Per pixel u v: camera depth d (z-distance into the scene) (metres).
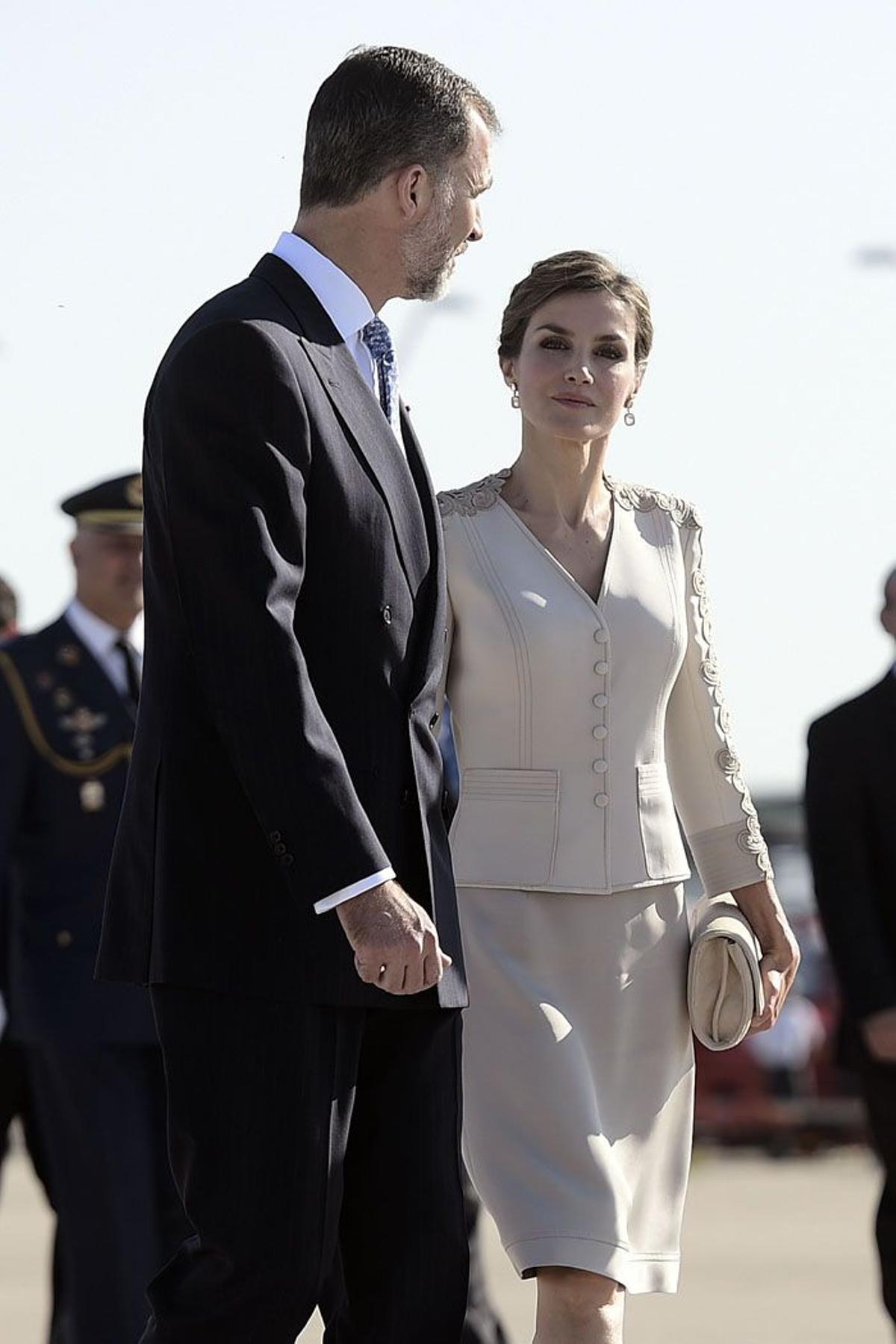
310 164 13.89
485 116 14.08
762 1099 49.97
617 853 15.98
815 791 22.38
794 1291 29.67
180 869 13.14
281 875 13.12
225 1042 13.16
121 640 22.28
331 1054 13.24
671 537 16.61
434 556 13.89
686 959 16.39
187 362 13.02
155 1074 21.16
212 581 12.70
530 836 15.89
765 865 16.66
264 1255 13.12
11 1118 22.23
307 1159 13.15
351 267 13.79
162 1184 20.97
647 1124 16.14
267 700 12.58
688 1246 34.84
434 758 13.70
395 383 14.08
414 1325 13.76
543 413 16.05
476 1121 15.66
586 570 16.27
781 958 16.67
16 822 21.62
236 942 13.09
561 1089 15.53
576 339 16.06
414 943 12.62
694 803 16.80
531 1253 15.27
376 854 12.66
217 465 12.80
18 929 21.61
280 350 13.08
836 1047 22.38
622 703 16.06
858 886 22.19
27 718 21.77
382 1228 13.76
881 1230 21.97
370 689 13.33
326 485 13.19
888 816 22.17
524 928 15.83
